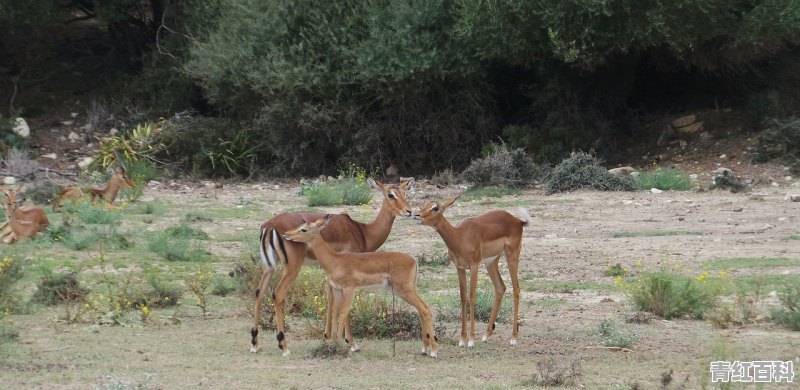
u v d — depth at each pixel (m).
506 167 52.41
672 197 46.81
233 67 59.06
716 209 42.94
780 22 52.84
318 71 57.72
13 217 34.62
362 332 23.19
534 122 62.62
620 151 60.75
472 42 57.25
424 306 20.70
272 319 24.17
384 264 20.47
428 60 56.00
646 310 26.00
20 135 63.12
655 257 33.09
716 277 29.48
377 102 60.81
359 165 59.75
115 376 17.19
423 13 56.75
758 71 61.81
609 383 18.58
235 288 28.19
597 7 51.84
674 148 59.34
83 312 23.84
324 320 24.14
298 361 20.27
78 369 18.78
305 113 57.84
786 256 32.38
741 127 59.34
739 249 33.75
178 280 29.75
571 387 18.22
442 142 61.03
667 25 52.88
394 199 23.09
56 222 38.38
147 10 79.38
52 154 61.19
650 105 65.38
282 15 58.66
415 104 59.75
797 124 54.44
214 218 42.28
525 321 25.06
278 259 20.81
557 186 49.97
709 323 24.59
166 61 67.88
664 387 18.17
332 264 20.42
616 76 61.19
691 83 65.25
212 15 64.88
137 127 61.62
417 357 20.83
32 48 69.75
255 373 18.92
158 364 19.53
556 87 59.97
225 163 58.75
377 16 57.12
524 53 56.59
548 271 31.84
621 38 53.62
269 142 60.44
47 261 30.89
